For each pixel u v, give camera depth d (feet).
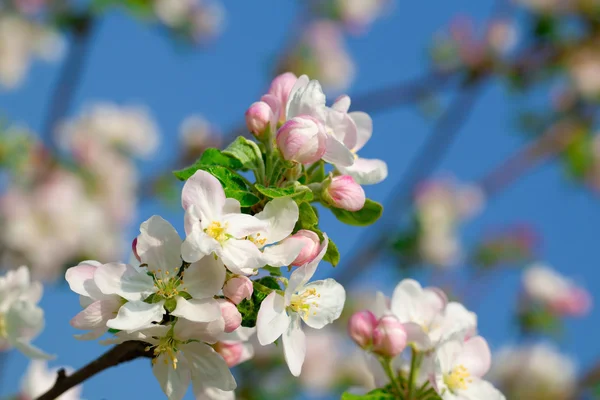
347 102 9.80
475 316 11.44
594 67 36.81
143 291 8.42
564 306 32.81
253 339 10.19
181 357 8.60
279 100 10.14
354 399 10.66
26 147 29.55
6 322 11.22
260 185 9.02
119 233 32.09
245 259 8.14
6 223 29.40
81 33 30.35
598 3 36.73
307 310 9.00
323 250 8.62
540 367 32.53
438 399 10.71
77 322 8.47
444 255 35.96
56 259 29.94
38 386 15.78
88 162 31.50
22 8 34.58
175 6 32.96
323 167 9.88
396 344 10.65
